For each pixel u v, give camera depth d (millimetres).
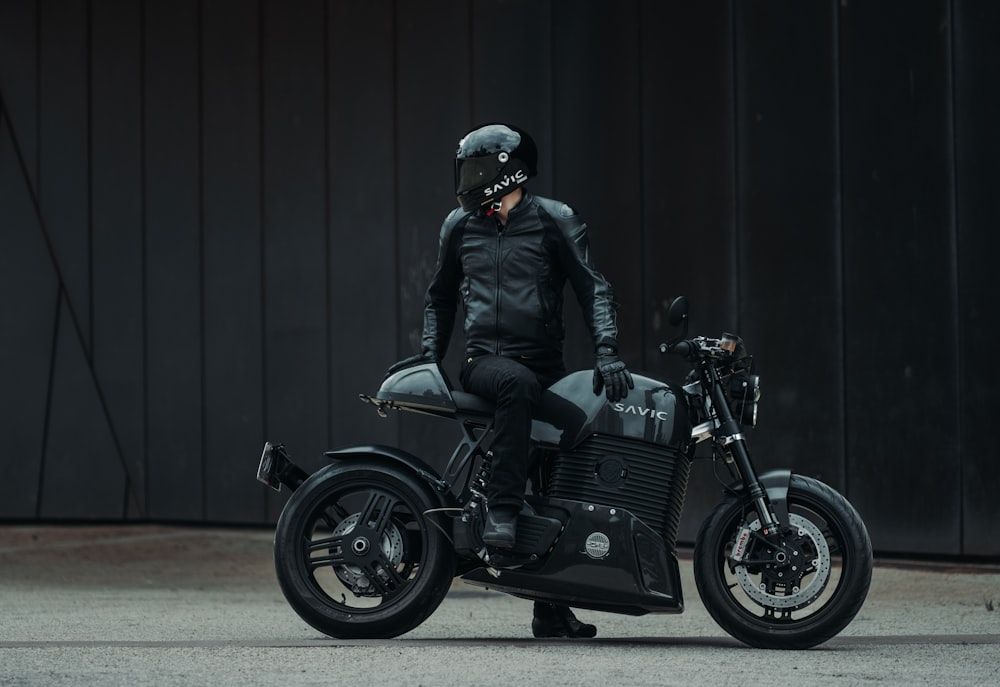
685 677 6070
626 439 7285
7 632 8578
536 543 7172
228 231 14992
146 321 15281
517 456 7121
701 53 12852
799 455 12383
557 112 13547
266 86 14867
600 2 13336
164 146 15234
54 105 15570
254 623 9219
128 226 15359
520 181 7484
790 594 7082
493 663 6410
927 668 6449
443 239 7738
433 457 14016
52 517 15508
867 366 12102
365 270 14445
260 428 14836
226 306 14984
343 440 14469
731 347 7492
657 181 13047
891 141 12039
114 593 11398
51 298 15586
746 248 12617
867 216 12125
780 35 12500
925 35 11906
